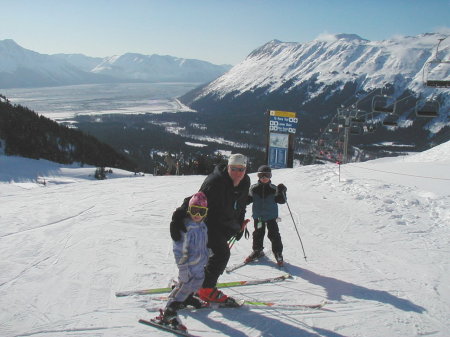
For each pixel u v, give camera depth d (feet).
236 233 13.15
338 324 11.78
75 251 17.92
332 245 19.43
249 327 11.48
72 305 12.55
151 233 21.16
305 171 44.19
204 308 12.49
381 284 14.79
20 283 14.23
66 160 253.65
